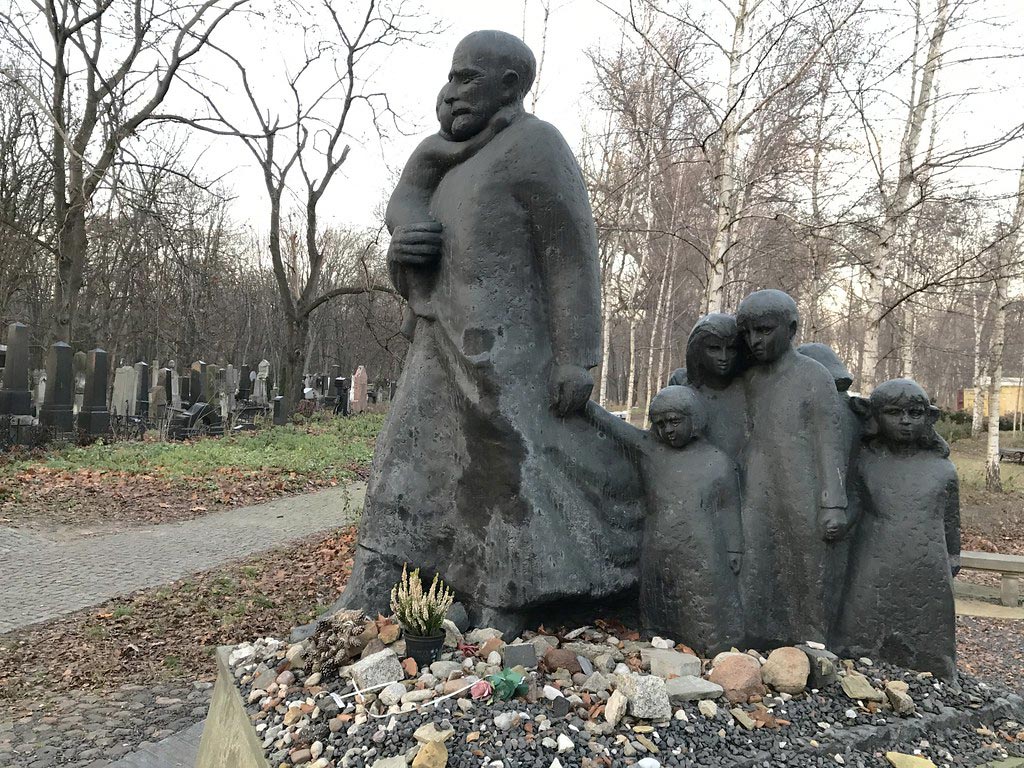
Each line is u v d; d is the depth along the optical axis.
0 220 16.94
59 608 5.92
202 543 8.16
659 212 15.38
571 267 3.19
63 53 16.50
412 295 3.46
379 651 2.72
